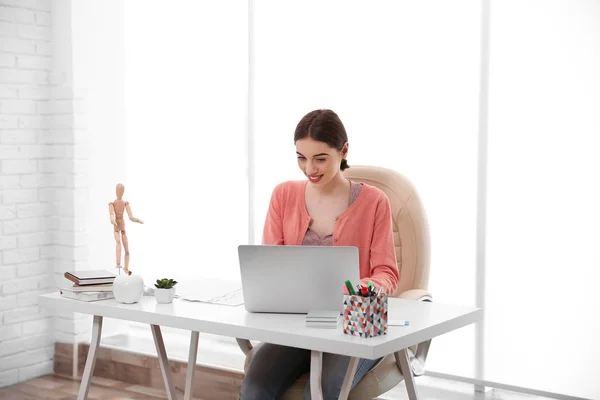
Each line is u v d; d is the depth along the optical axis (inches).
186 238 176.6
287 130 159.6
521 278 136.5
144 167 180.1
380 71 149.2
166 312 96.1
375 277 103.6
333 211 110.6
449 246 144.7
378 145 150.5
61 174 161.6
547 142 132.9
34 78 159.2
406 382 101.5
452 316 94.7
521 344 137.2
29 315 159.8
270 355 103.9
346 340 81.7
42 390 152.8
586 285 130.3
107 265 169.0
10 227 155.6
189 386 109.0
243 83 167.3
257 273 93.5
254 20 159.9
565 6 129.9
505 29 135.9
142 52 178.7
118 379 160.2
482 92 136.3
